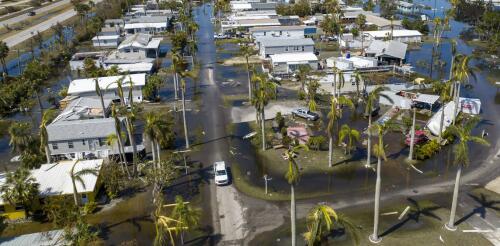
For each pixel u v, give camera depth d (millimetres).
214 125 72125
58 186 49125
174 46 122000
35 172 52594
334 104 54750
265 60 112562
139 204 49438
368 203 47719
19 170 48625
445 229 42719
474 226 43062
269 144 63625
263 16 166875
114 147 60625
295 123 71375
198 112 78625
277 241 41875
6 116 83250
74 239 38812
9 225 46125
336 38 137875
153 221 45938
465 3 167625
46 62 115562
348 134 57219
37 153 59531
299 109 74375
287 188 51562
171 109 80750
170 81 99250
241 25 148375
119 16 180000
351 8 179375
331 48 128125
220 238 42656
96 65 110938
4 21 179375
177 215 39875
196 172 56312
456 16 170250
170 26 168625
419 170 54812
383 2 198500
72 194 47656
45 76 106250
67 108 74500
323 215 36344
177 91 88188
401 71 100000
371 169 55344
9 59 124125
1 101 83562
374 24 145500
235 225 44688
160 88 93562
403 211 45938
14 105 87375
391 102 78250
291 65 101500
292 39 120125
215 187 52406
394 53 106250
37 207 47938
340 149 61375
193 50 115688
